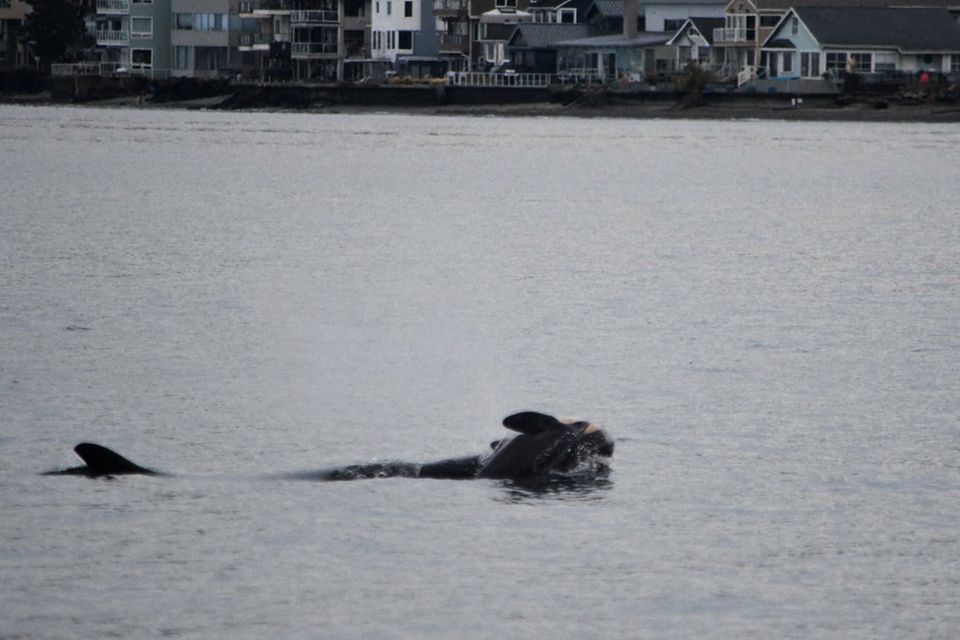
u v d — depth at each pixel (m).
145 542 63.09
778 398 93.19
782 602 57.28
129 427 84.50
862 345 112.62
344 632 54.19
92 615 55.38
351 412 89.56
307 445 80.81
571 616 55.66
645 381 98.56
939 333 118.44
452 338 116.12
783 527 65.94
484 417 88.31
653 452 78.62
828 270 158.38
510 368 103.62
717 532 65.12
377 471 73.81
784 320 124.56
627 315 127.31
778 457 78.00
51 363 103.00
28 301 130.62
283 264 161.88
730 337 115.94
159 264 158.88
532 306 133.00
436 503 68.62
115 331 116.81
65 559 60.94
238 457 77.88
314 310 130.25
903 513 68.25
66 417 86.62
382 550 62.34
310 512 67.19
